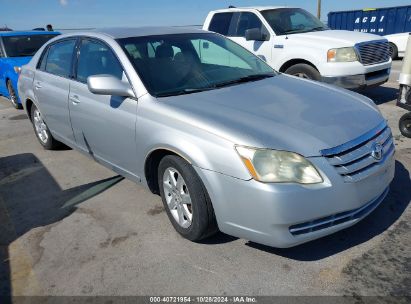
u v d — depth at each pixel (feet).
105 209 12.39
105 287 8.90
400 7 47.24
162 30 13.51
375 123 9.81
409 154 15.17
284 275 8.89
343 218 8.77
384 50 23.03
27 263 9.95
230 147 8.55
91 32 13.67
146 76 11.18
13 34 29.50
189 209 10.07
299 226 8.38
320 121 9.24
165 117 9.96
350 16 52.85
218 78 12.12
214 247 10.04
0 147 19.56
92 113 12.55
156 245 10.30
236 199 8.57
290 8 26.09
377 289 8.29
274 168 8.20
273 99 10.47
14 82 26.30
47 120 16.56
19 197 13.76
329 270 8.95
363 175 8.78
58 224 11.71
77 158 17.15
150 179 11.37
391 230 10.25
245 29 25.67
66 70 14.56
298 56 22.57
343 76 21.39
